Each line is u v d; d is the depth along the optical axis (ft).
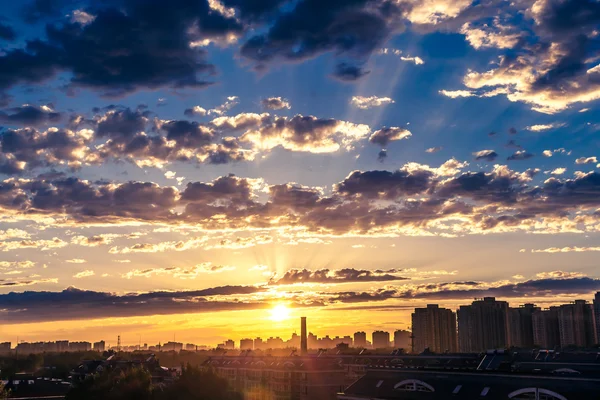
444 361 631.15
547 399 317.42
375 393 395.34
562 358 530.68
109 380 504.02
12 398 526.16
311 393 618.85
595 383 307.58
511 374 345.31
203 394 475.31
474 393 348.18
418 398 367.45
